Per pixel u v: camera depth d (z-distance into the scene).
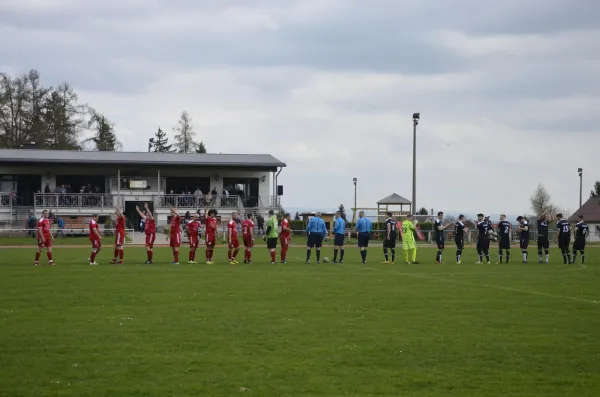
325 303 19.03
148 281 24.38
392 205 74.94
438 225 35.50
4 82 94.62
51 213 62.38
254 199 73.81
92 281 24.27
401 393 10.55
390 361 12.41
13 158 65.56
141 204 70.06
